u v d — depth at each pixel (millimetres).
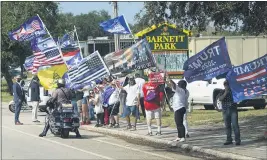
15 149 12883
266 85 11914
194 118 19484
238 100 12164
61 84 15945
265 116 18547
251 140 13586
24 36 20953
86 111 19312
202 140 14016
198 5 13406
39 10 40875
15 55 42781
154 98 15312
